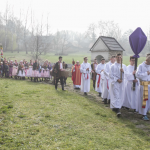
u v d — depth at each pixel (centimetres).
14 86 895
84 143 323
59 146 308
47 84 1077
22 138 330
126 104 562
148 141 342
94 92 869
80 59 3722
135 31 504
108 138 346
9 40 4947
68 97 705
